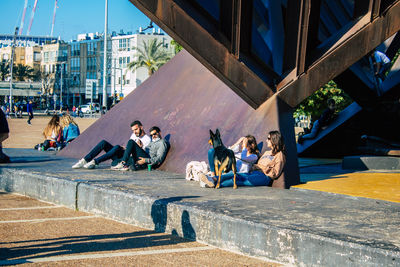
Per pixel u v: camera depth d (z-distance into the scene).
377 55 11.67
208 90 9.80
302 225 4.33
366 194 6.27
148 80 11.73
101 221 6.02
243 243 4.52
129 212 5.87
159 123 10.02
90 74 116.56
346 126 12.98
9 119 50.44
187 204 5.27
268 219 4.58
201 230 4.95
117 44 110.44
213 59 7.34
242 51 7.88
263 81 7.84
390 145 11.27
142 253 4.52
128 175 7.88
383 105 12.03
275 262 4.25
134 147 8.68
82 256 4.38
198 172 7.28
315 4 7.64
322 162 11.76
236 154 7.48
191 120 9.41
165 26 6.89
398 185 7.30
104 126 11.40
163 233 5.38
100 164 9.67
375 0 7.42
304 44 7.68
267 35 8.35
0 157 9.39
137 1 6.57
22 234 5.21
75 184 6.75
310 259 3.98
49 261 4.20
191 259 4.34
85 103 119.88
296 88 7.86
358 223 4.46
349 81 11.80
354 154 12.97
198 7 7.26
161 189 6.34
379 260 3.54
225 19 7.43
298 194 6.33
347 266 3.72
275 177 6.99
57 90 124.62
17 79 127.69
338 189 6.72
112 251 4.58
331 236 3.92
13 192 8.19
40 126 35.69
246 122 8.17
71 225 5.73
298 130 34.03
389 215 4.89
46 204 7.19
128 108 11.35
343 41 7.61
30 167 8.68
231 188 6.64
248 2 7.60
